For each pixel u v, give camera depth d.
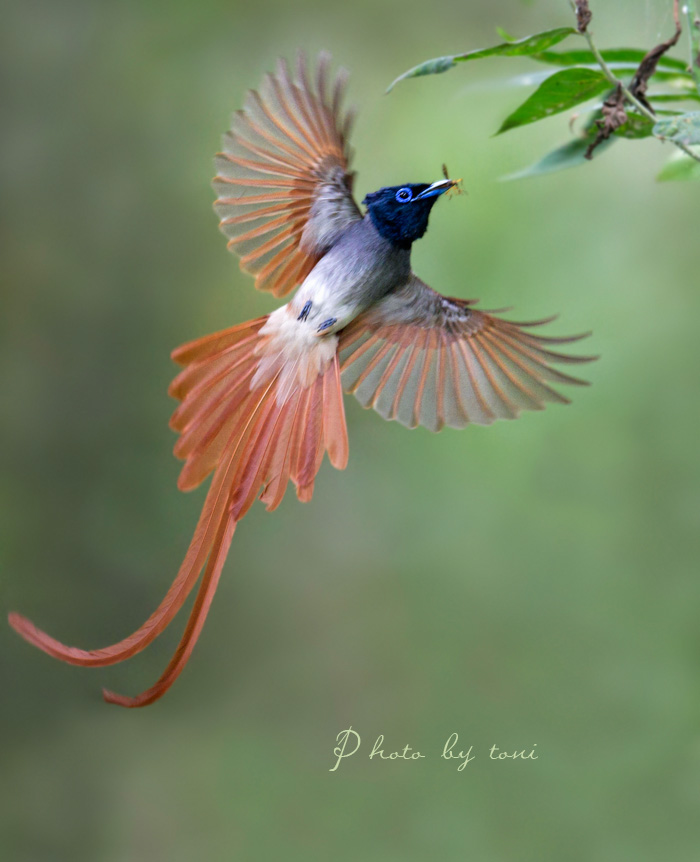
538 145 12.59
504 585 13.64
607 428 13.31
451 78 12.82
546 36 4.59
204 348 5.38
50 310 13.65
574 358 5.79
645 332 13.02
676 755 11.51
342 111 5.20
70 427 13.77
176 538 13.97
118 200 13.73
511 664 13.02
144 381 14.00
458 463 14.84
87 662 4.09
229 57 13.64
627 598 12.91
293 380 5.43
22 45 13.46
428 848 11.38
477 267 13.02
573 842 10.81
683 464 13.02
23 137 13.48
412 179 12.73
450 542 14.46
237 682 14.32
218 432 5.30
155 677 14.18
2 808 12.46
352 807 12.04
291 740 13.20
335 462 5.35
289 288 5.64
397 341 5.95
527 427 13.91
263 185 5.42
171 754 13.18
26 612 13.38
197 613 4.66
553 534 13.55
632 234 13.04
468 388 6.01
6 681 13.30
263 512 16.08
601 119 5.11
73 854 12.07
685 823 10.95
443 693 13.20
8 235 13.41
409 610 14.33
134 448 13.90
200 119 13.76
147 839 12.08
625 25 7.08
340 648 14.30
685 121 4.38
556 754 11.83
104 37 13.62
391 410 6.00
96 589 13.70
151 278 13.95
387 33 13.18
